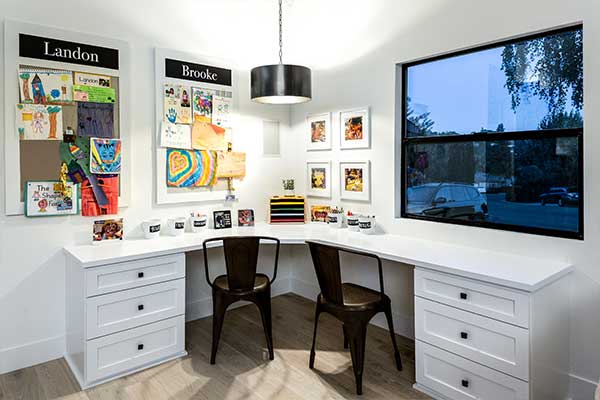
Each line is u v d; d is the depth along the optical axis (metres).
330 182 3.56
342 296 2.40
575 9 2.12
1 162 2.49
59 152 2.67
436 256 2.38
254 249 2.61
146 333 2.59
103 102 2.82
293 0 3.70
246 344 2.92
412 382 2.41
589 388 2.14
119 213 2.94
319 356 2.74
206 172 3.34
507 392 1.96
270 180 3.79
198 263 3.40
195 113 3.26
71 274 2.57
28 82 2.55
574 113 2.22
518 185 2.46
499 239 2.48
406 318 3.01
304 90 2.98
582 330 2.16
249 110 3.61
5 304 2.54
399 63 2.98
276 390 2.34
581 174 2.20
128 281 2.50
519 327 1.90
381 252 2.49
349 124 3.34
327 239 2.89
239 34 3.48
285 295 3.95
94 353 2.39
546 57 2.31
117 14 2.88
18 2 2.51
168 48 3.11
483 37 2.49
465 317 2.10
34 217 2.62
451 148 2.78
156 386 2.38
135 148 2.99
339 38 3.37
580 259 2.16
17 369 2.58
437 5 2.72
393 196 3.06
